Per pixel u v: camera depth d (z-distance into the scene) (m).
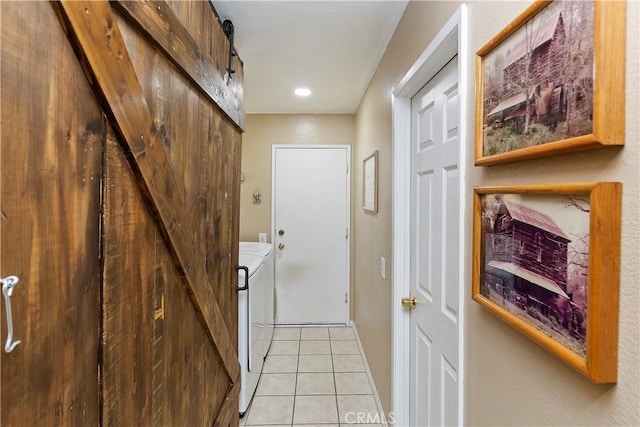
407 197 1.70
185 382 0.91
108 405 0.57
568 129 0.53
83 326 0.51
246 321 2.20
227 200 1.32
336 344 3.23
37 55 0.42
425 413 1.49
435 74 1.35
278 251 3.66
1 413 0.38
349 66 2.32
